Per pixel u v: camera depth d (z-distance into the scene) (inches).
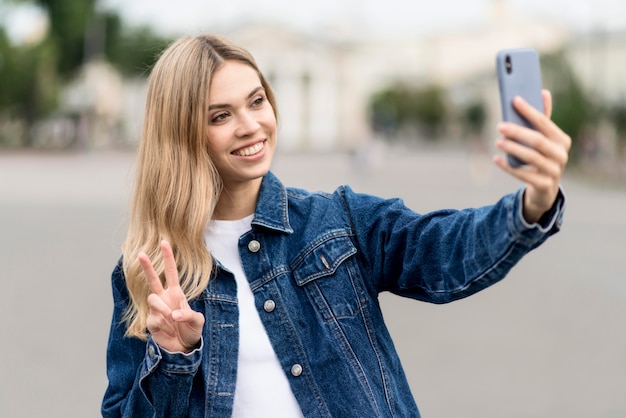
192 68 85.7
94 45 2014.0
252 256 86.3
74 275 368.5
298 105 3447.3
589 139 1408.7
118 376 90.0
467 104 3612.2
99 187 918.4
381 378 83.7
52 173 1165.7
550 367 235.6
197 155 86.0
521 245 72.6
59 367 230.4
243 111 86.1
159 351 79.9
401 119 3914.9
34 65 1801.2
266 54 3378.4
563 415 195.6
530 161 66.4
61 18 1942.7
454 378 224.8
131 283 87.4
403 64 4202.8
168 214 86.4
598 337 272.5
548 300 336.8
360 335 84.0
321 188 984.9
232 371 83.4
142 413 86.2
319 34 3595.0
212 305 85.3
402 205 87.2
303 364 83.0
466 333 276.1
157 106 87.1
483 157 1311.5
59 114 2022.6
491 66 3599.9
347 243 86.0
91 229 538.6
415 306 322.0
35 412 196.4
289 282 85.3
